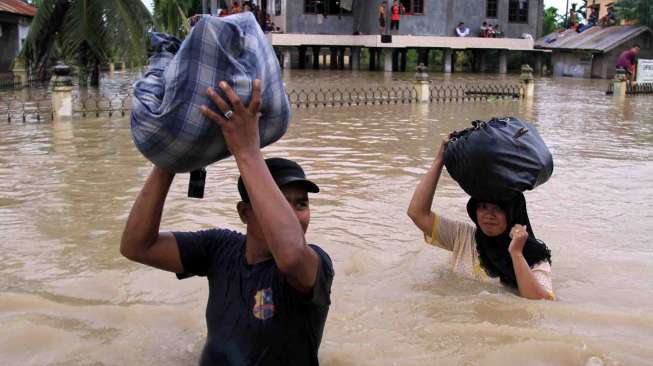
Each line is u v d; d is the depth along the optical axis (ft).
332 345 12.48
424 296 15.08
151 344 12.66
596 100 73.87
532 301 14.53
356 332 13.10
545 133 45.70
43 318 13.74
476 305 14.37
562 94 81.46
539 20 121.49
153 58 9.49
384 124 48.60
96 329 13.33
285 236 8.42
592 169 31.63
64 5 69.15
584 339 12.67
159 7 100.53
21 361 11.96
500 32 116.67
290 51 114.21
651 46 114.73
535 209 23.63
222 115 8.39
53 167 30.17
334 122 49.26
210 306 10.09
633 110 63.36
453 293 15.31
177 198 24.25
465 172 14.89
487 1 115.34
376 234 20.25
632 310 14.37
